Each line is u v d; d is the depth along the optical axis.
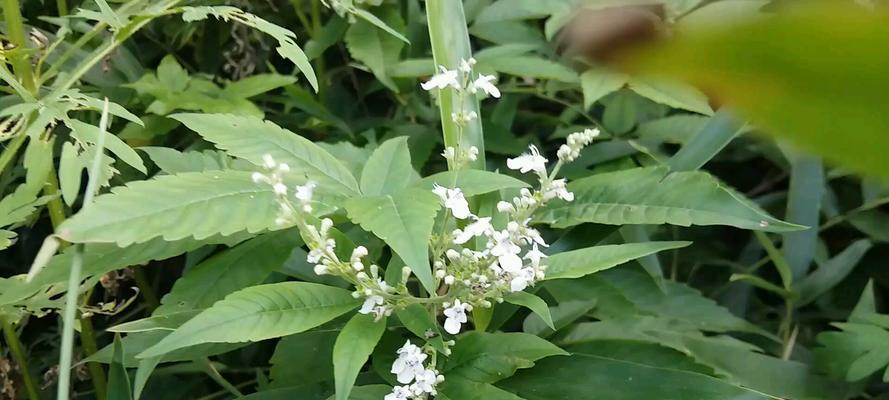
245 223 0.21
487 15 0.41
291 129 0.42
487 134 0.40
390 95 0.46
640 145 0.37
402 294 0.22
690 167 0.30
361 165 0.31
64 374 0.17
